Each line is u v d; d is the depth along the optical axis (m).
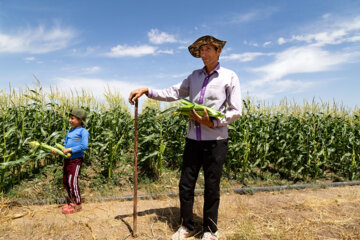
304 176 7.15
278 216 4.05
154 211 4.32
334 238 3.31
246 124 7.20
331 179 7.17
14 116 6.00
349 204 4.68
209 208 3.17
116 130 6.99
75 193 4.31
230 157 7.03
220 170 3.14
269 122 7.75
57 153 4.16
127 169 6.83
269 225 3.68
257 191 5.77
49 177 5.98
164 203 4.79
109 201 4.93
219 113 2.96
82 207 4.55
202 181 6.25
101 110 7.78
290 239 3.26
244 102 7.32
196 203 4.47
